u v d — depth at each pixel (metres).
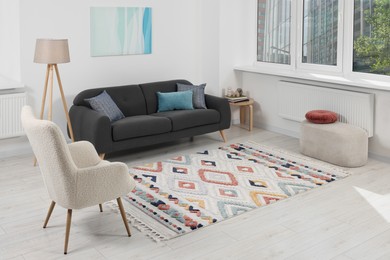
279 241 3.83
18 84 5.80
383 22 5.78
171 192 4.83
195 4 7.27
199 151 6.23
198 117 6.21
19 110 5.86
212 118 6.36
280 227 4.08
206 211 4.38
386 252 3.65
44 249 3.71
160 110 6.48
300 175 5.30
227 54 7.28
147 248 3.73
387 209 4.42
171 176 5.28
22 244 3.79
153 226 4.09
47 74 5.46
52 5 6.03
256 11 7.41
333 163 5.68
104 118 5.44
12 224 4.14
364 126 5.85
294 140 6.74
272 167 5.57
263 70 7.03
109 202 4.57
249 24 7.44
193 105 6.57
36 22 5.95
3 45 6.03
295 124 6.88
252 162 5.76
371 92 5.80
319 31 6.56
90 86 6.49
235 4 7.23
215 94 7.37
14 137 6.02
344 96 6.03
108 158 5.95
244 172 5.41
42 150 3.56
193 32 7.33
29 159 5.91
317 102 6.38
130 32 6.69
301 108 6.62
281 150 6.23
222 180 5.16
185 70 7.36
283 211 4.40
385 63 5.83
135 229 4.05
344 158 5.55
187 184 5.04
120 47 6.64
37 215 4.32
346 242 3.81
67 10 6.14
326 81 6.19
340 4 6.16
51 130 3.40
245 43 7.45
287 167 5.57
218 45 7.18
